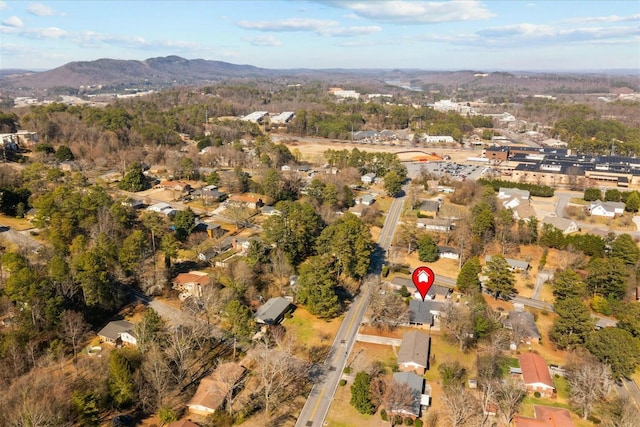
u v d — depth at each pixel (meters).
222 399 67.50
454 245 123.69
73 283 85.12
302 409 68.38
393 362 79.31
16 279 78.06
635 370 78.31
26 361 71.81
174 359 73.44
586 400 67.38
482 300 94.56
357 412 67.88
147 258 102.88
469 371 76.69
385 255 119.25
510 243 120.81
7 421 58.88
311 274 91.50
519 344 84.00
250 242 106.88
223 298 89.44
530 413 67.81
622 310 90.06
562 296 95.19
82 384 68.69
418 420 65.12
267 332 85.62
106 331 81.38
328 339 85.44
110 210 114.31
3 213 125.31
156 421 64.94
